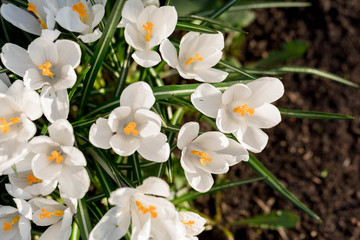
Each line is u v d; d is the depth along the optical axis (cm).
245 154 44
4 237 44
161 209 42
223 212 67
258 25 72
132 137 43
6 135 42
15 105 41
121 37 51
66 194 42
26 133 41
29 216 42
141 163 49
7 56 43
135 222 42
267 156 69
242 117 45
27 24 46
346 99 71
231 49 70
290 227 65
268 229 68
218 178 67
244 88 43
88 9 45
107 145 42
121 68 48
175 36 68
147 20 44
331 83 71
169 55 45
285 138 69
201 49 45
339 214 68
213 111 44
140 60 44
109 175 47
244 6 60
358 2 72
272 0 61
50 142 41
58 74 43
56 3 45
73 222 46
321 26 72
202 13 59
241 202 68
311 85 71
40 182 43
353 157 70
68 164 42
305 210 53
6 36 49
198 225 44
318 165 69
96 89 56
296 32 73
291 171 69
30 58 43
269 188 69
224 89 45
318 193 69
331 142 70
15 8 45
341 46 72
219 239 66
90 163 51
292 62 72
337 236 68
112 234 42
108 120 41
